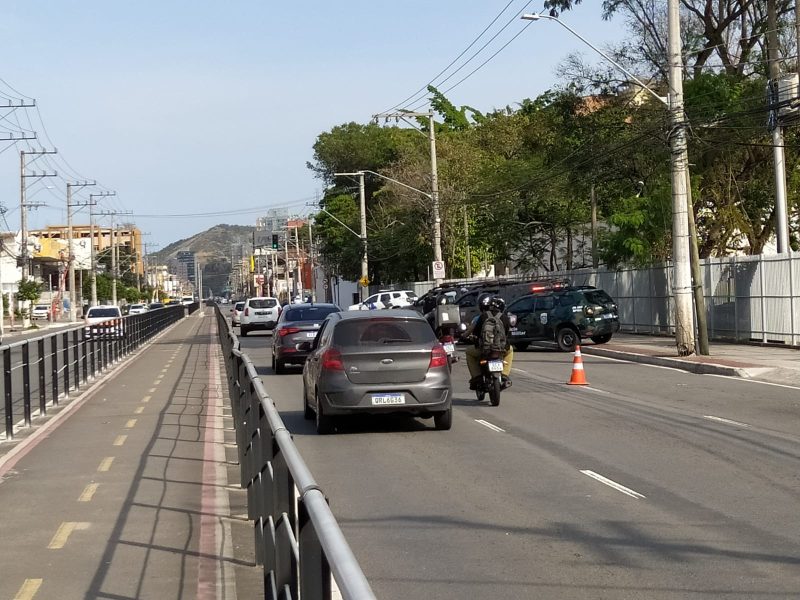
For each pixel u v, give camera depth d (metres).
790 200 40.41
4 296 91.69
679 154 27.42
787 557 7.78
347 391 14.84
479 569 7.69
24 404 15.71
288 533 4.74
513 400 19.34
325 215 85.38
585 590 7.06
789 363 25.06
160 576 7.31
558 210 56.50
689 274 27.89
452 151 65.44
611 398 19.39
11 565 7.61
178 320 86.31
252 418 8.71
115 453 12.98
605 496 10.29
